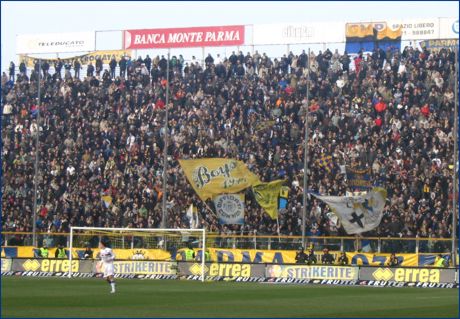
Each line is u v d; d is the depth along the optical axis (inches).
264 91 2962.6
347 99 2856.8
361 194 2498.8
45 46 3289.9
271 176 2706.7
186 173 2677.2
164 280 2133.4
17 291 1610.5
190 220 2554.1
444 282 1953.7
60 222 2733.8
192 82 3063.5
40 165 2957.7
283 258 2384.4
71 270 2303.2
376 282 2025.1
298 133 2812.5
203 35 3117.6
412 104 2770.7
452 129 2662.4
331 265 2074.3
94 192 2819.9
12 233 2620.6
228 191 2642.7
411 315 1184.2
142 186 2792.8
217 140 2878.9
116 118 3048.7
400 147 2659.9
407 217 2450.8
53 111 3122.5
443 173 2546.8
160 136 2942.9
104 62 3289.9
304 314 1187.9
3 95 3203.7
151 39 3169.3
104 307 1270.9
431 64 2834.6
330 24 3004.4
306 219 2536.9
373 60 2920.8
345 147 2709.2
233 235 2458.2
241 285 1929.1
